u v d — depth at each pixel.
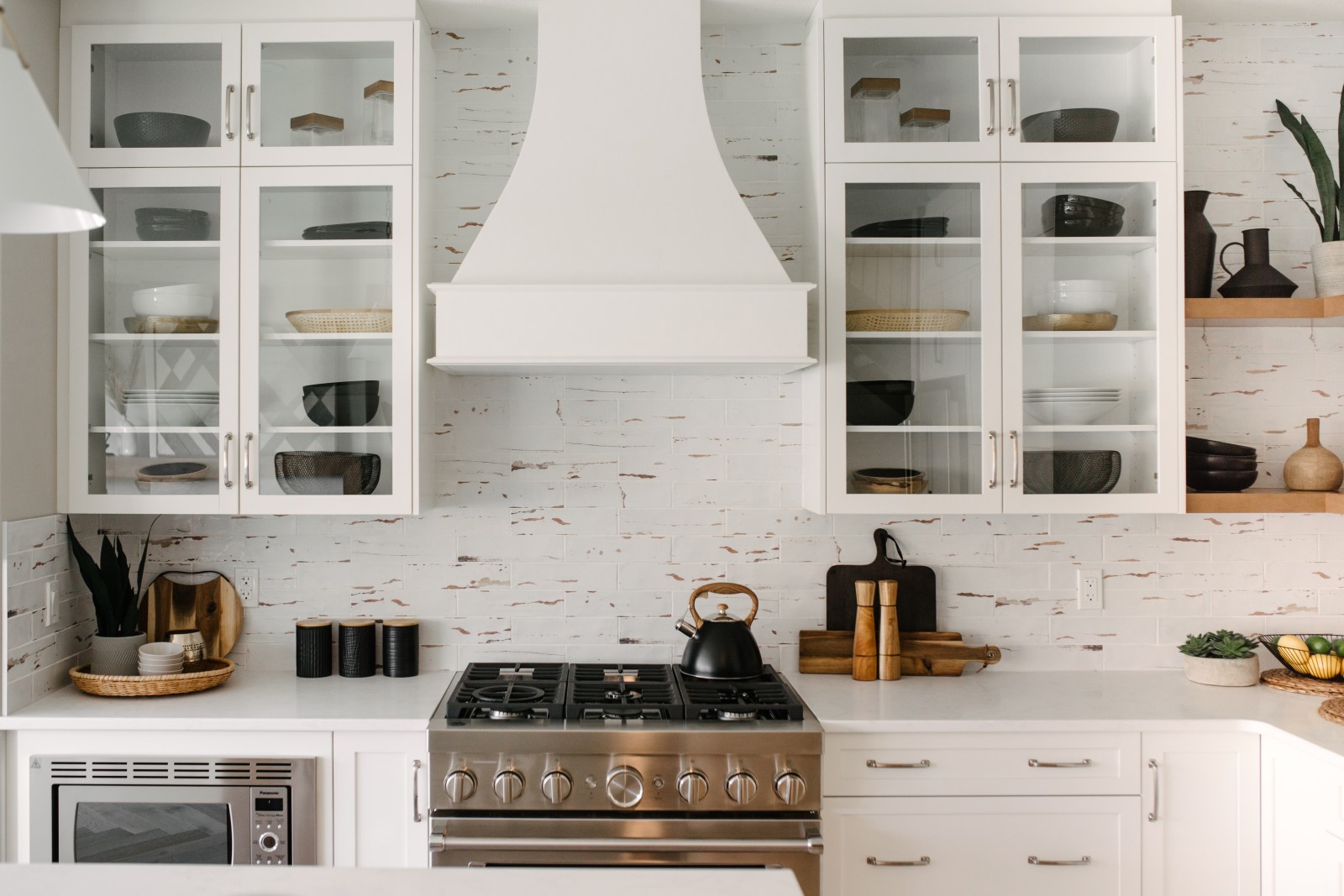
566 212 2.41
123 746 2.29
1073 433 2.54
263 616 2.80
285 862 2.28
